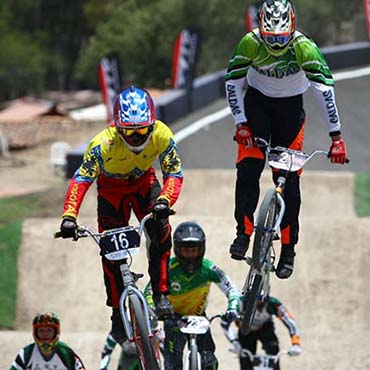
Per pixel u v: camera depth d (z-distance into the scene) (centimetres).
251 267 2417
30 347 2883
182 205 6281
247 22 9231
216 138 8138
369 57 10888
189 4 18800
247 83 2464
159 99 8538
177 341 2920
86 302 4841
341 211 6200
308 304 4778
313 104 9075
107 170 2341
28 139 14088
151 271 2420
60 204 6297
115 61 7962
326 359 3772
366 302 4781
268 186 6291
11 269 5038
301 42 2289
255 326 3428
